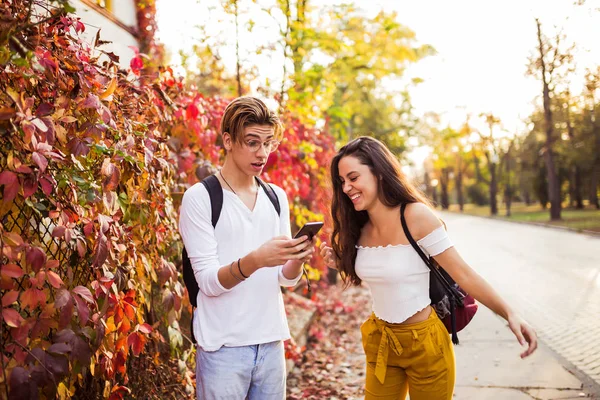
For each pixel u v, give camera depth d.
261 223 2.26
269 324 2.22
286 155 5.14
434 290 2.39
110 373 2.30
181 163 3.51
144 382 2.96
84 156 2.17
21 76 1.95
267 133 2.19
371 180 2.39
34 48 1.98
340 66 8.88
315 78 6.73
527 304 7.64
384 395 2.48
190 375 3.24
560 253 13.79
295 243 1.97
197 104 3.62
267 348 2.23
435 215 2.33
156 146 3.00
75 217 2.12
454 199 90.12
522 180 44.75
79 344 1.96
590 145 29.41
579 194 38.62
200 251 2.12
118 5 4.38
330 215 2.68
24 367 1.84
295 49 6.77
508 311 2.15
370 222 2.57
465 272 2.24
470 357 5.21
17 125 1.83
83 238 2.15
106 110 2.33
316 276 5.69
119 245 2.35
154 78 3.35
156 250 2.96
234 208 2.20
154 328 3.00
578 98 27.50
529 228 25.39
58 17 2.21
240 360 2.15
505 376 4.58
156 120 3.10
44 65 2.04
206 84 5.82
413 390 2.40
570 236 19.28
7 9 1.92
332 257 2.71
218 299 2.15
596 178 34.62
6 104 1.88
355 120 17.73
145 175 2.72
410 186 2.41
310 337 6.16
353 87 13.34
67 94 2.22
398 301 2.35
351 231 2.58
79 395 2.57
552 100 28.97
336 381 4.64
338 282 10.08
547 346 5.43
